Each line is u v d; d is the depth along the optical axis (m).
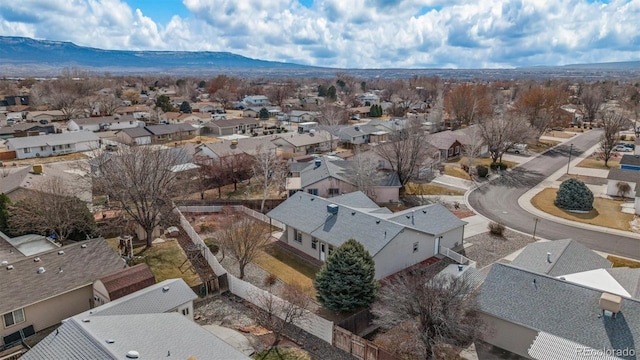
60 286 23.39
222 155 60.34
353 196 38.75
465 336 19.89
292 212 35.81
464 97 102.69
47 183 37.69
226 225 33.16
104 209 42.69
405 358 20.00
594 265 25.75
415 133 58.16
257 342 22.23
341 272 23.95
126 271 24.83
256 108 133.62
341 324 22.55
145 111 123.12
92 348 15.90
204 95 179.00
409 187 54.25
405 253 29.94
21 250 29.14
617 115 83.06
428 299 19.97
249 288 26.31
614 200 48.31
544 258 25.61
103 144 82.75
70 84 149.12
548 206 46.50
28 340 21.94
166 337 17.69
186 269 30.48
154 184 33.81
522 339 20.45
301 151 75.00
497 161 67.81
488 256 33.62
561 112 100.62
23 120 110.69
